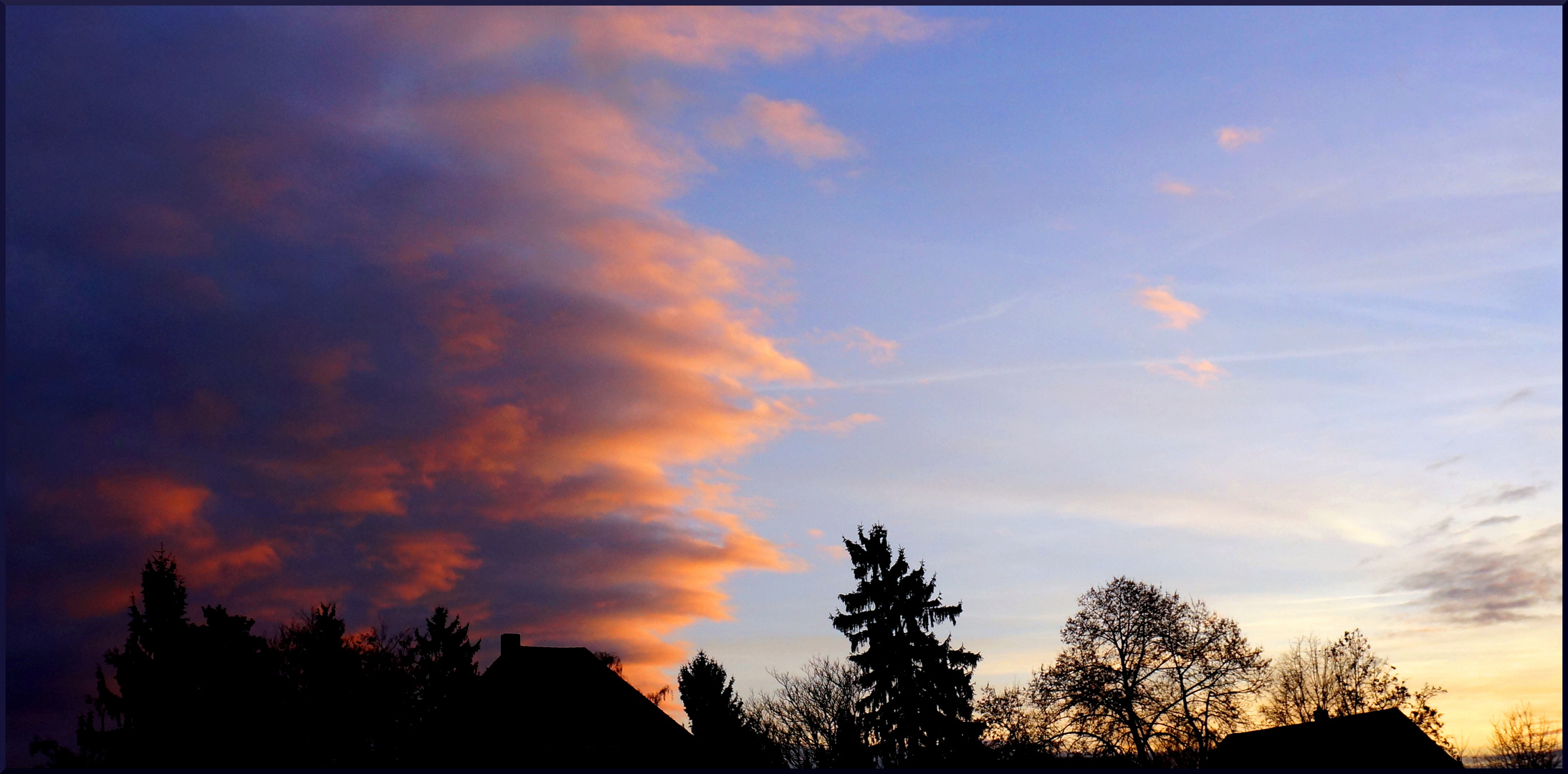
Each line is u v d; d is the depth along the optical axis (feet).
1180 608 191.72
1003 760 181.68
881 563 201.46
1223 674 187.62
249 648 139.33
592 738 145.59
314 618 153.28
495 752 142.51
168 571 136.67
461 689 166.61
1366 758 155.12
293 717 142.10
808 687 220.64
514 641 158.40
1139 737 184.96
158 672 131.03
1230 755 172.24
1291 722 200.23
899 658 192.13
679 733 152.15
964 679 190.70
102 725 129.80
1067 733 187.42
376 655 163.22
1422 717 191.31
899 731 188.44
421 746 151.74
